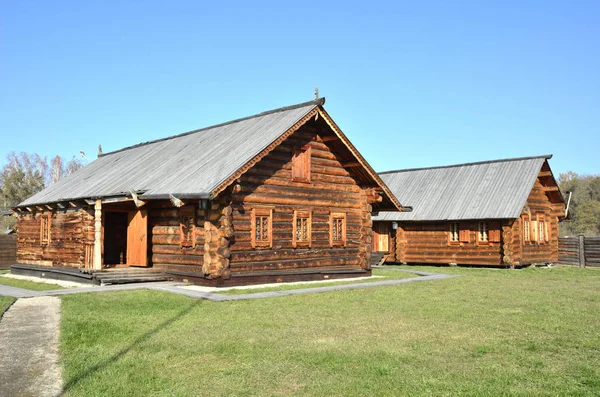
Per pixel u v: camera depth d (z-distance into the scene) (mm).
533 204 32938
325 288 18266
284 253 20719
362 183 24031
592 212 65812
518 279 22766
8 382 7711
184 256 19594
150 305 14289
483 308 14102
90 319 12188
